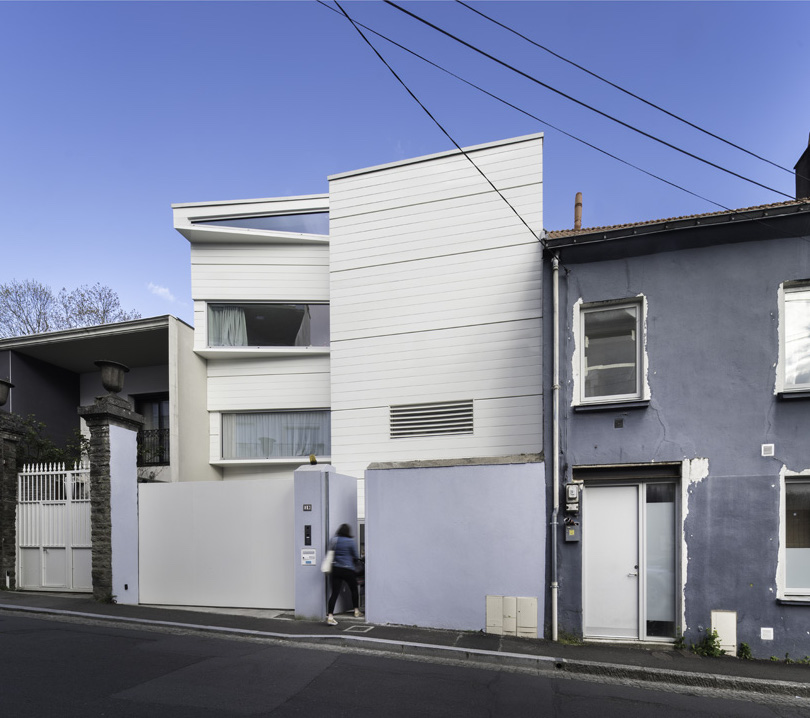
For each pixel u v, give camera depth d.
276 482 9.97
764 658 7.55
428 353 11.96
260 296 14.26
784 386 8.05
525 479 8.56
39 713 5.04
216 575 9.98
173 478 12.89
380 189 12.70
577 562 8.26
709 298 8.36
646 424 8.34
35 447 13.38
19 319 25.73
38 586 10.84
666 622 8.09
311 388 14.21
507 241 11.70
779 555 7.73
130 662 6.63
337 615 9.44
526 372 11.28
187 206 14.12
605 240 8.69
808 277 8.05
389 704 5.54
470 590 8.52
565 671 6.96
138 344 15.07
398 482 9.04
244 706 5.35
